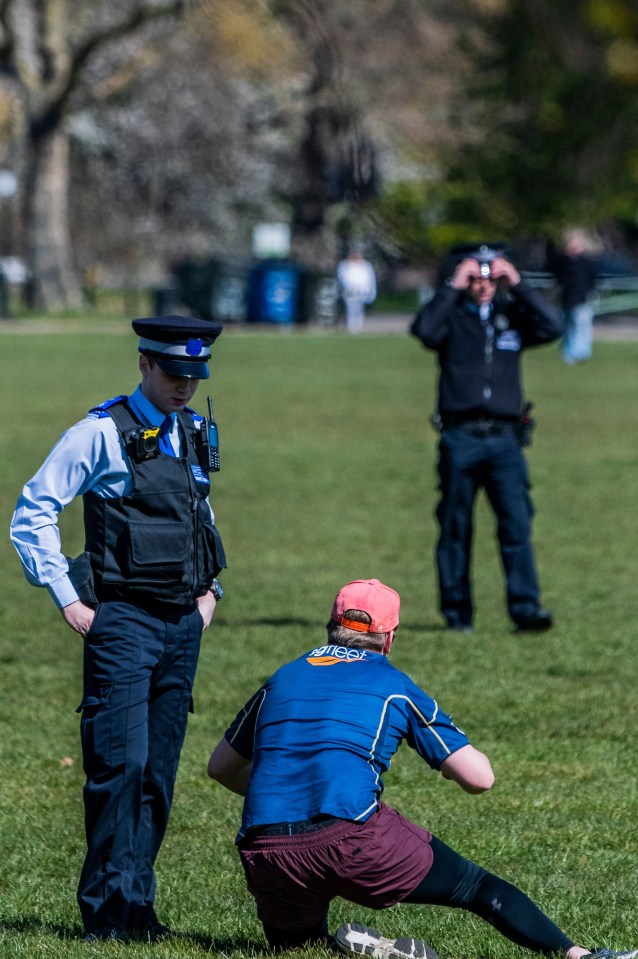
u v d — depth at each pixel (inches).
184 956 682.8
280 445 3051.2
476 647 1455.5
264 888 654.5
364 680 671.1
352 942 676.1
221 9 5910.4
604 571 1891.0
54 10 6717.5
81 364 4707.2
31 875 863.1
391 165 7003.0
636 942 750.5
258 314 6535.4
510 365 1465.3
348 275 6368.1
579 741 1136.2
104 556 709.3
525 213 7126.0
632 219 7829.7
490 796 1005.8
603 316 7081.7
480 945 743.1
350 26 5949.8
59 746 1128.2
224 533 2143.2
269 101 7780.5
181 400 716.7
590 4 6496.1
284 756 658.2
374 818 642.2
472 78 6633.9
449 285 1450.5
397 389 4163.4
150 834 738.8
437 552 1529.3
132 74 6958.7
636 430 3280.0
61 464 705.6
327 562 1948.8
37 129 6904.5
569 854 895.1
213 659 1408.7
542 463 2815.0
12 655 1448.1
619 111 6968.5
